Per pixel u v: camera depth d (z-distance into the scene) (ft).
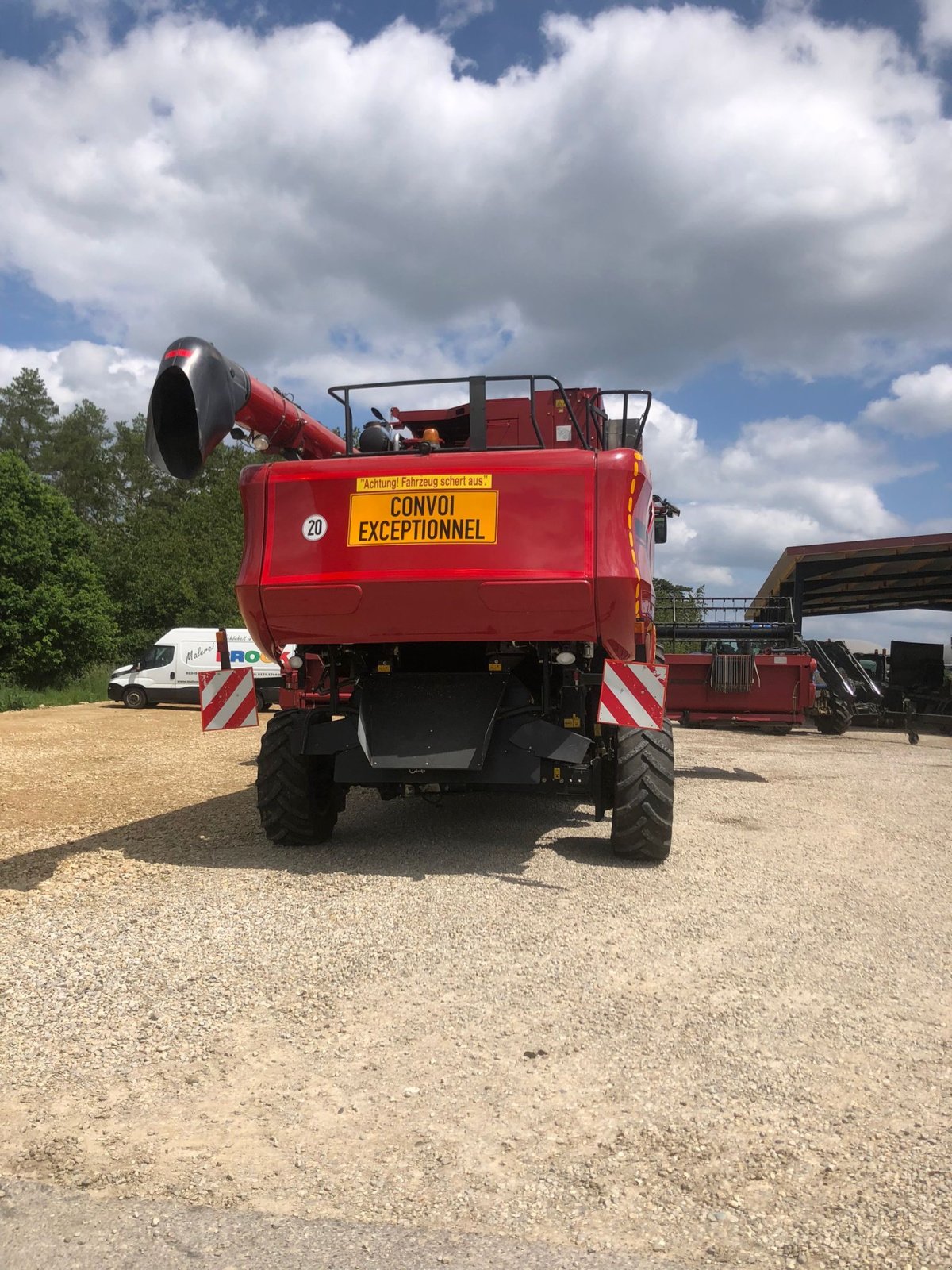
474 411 20.75
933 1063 10.53
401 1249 7.17
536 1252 7.14
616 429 24.26
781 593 82.69
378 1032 11.15
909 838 24.29
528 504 18.51
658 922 15.84
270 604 19.39
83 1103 9.40
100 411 214.48
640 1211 7.68
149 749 47.57
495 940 14.64
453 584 18.49
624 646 19.76
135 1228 7.41
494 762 19.76
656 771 19.88
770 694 43.75
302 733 20.93
